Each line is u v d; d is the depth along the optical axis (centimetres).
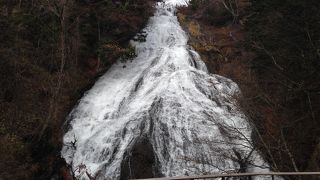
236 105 1697
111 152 1744
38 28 2197
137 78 2247
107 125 1880
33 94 1950
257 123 1680
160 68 2328
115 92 2142
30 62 2080
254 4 2120
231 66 2338
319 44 1675
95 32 2439
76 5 2338
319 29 1695
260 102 1798
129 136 1795
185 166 1652
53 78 2042
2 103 1808
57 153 1786
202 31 2908
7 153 1535
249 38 2122
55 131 1852
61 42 2078
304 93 1758
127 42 2602
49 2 2100
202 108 1917
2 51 1912
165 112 1903
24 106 1867
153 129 1816
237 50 2481
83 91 2167
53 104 1873
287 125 1623
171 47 2609
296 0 1706
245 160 1502
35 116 1839
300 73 1717
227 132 1677
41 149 1731
